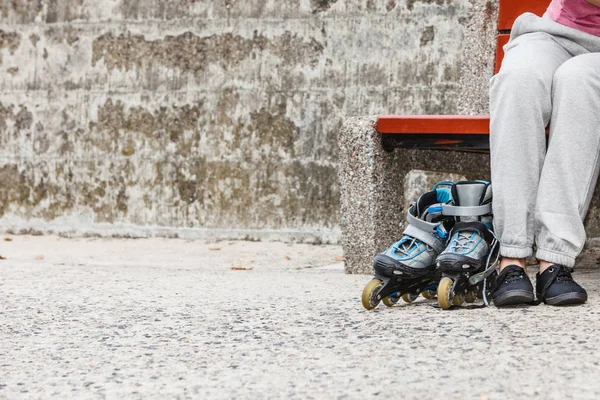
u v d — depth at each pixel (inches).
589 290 221.1
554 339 156.7
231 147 468.4
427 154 306.3
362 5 446.0
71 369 152.7
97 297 236.8
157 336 178.4
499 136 201.6
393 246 204.5
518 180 198.7
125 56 484.1
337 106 450.9
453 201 207.2
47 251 437.1
